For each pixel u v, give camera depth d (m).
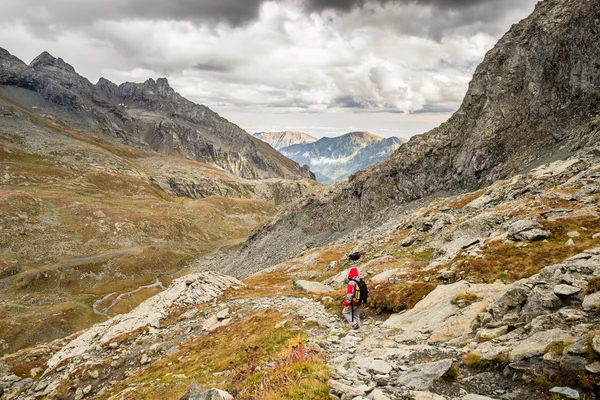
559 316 11.69
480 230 38.06
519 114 95.94
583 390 8.30
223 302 43.53
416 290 23.17
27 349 56.22
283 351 17.17
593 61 84.19
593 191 35.66
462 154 105.44
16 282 145.25
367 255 62.44
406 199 115.38
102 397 27.08
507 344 11.57
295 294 40.25
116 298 145.62
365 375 11.88
